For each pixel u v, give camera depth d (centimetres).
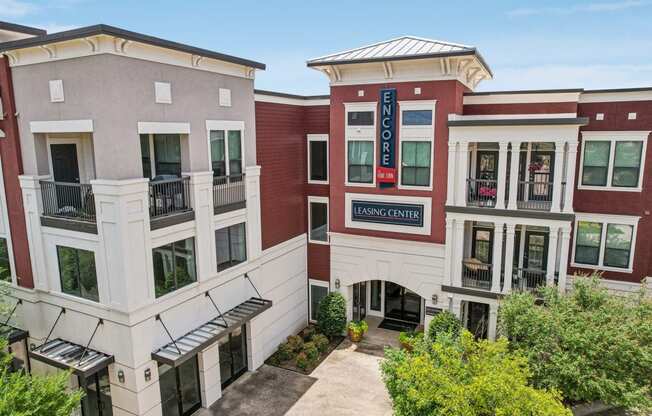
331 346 1756
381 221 1700
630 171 1522
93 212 1155
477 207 1519
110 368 1173
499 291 1530
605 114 1520
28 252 1283
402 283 1709
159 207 1214
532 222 1452
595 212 1583
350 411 1336
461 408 835
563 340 1105
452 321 1559
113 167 1047
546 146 1617
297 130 1795
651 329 1073
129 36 1010
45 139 1229
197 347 1201
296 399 1404
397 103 1596
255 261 1565
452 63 1492
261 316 1611
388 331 1875
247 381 1512
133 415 1155
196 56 1230
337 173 1745
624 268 1574
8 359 1016
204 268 1327
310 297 1966
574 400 1240
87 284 1180
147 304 1141
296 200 1827
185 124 1234
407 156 1622
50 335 1288
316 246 1906
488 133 1473
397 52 1562
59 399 866
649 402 1030
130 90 1066
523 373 939
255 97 1537
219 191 1386
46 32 1333
